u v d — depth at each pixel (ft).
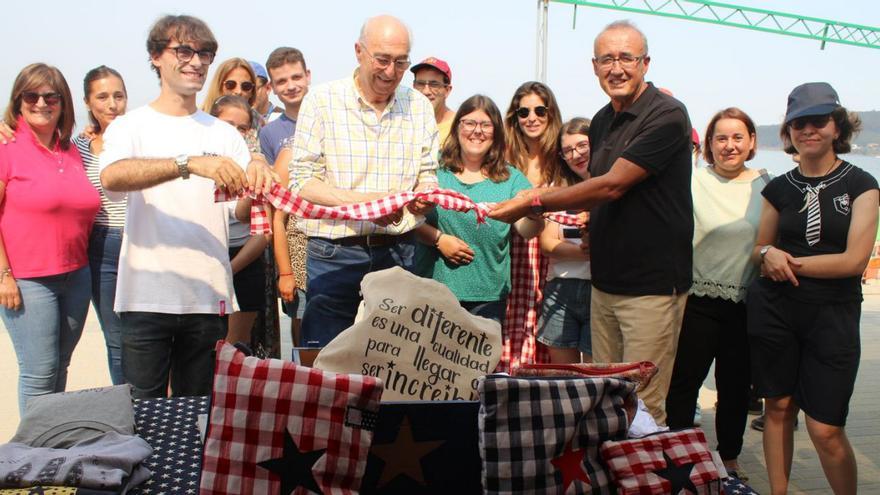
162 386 10.39
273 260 15.46
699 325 13.05
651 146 10.00
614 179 10.08
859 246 10.53
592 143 11.71
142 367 10.18
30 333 12.34
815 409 10.87
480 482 5.59
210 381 10.66
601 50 10.36
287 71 16.84
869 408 18.58
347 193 10.53
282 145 16.05
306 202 8.99
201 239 10.25
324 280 11.18
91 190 12.98
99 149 14.74
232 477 5.00
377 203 9.69
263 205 9.01
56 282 12.53
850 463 10.98
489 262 12.85
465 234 12.69
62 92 12.35
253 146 15.25
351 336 6.40
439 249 12.67
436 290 6.69
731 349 13.19
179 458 6.34
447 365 6.54
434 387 6.47
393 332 6.45
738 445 13.53
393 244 11.21
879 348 25.94
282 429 5.04
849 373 10.77
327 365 6.34
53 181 12.28
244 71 17.34
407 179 11.28
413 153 11.33
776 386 11.40
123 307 10.02
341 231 10.91
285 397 5.05
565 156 13.71
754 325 11.53
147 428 6.89
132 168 8.75
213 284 10.41
